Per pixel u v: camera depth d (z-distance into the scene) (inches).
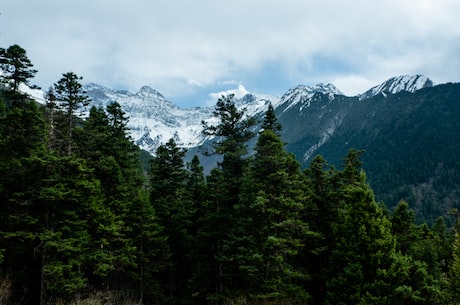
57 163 1000.2
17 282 1096.8
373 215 1127.6
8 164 992.9
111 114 1499.8
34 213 1021.2
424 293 1051.9
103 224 1155.9
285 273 1056.8
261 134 1146.7
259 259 1011.9
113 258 1123.3
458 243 1293.1
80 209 1095.0
